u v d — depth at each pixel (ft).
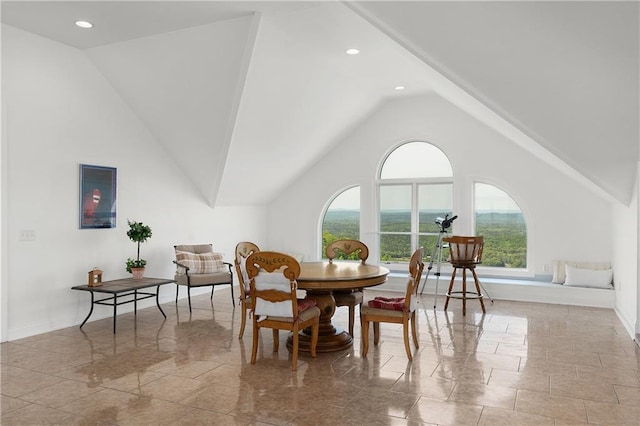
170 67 16.79
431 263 21.86
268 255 12.42
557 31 9.94
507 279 22.86
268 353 13.80
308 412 9.78
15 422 9.30
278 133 20.99
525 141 17.21
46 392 10.80
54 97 16.37
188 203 22.61
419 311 19.54
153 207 20.66
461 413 9.77
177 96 17.93
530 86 11.91
